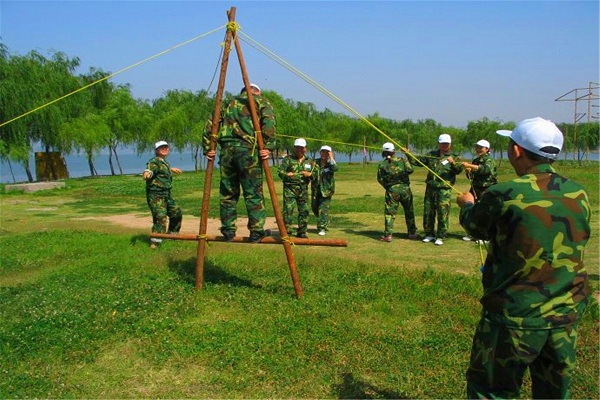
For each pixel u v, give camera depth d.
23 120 28.66
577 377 4.49
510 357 3.04
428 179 10.84
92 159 41.44
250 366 4.74
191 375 4.64
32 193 24.38
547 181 3.14
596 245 10.18
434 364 4.74
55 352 5.05
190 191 24.42
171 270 7.75
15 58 29.77
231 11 6.47
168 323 5.66
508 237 3.12
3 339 5.30
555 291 3.00
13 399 4.23
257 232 6.55
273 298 6.38
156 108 49.50
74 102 37.88
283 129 49.81
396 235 11.96
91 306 6.15
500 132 3.56
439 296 6.50
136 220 15.07
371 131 57.09
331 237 11.65
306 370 4.66
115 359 4.96
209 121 6.68
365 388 4.36
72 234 11.41
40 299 6.52
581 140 49.78
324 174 11.98
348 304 6.17
